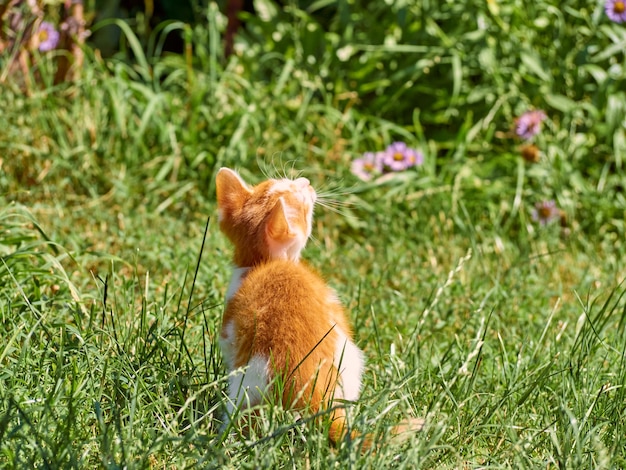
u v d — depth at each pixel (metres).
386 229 10.62
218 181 6.01
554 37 12.84
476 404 5.82
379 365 6.32
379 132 12.66
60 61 11.80
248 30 14.67
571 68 12.77
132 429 4.93
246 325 5.25
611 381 6.16
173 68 13.72
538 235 10.83
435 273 9.27
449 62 12.80
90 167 10.53
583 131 12.78
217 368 5.77
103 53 14.84
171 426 4.94
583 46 12.87
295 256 5.81
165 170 10.56
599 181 12.09
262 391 5.11
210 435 4.98
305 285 5.32
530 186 11.95
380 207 10.97
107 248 8.89
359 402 4.96
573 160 12.14
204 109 11.59
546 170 11.73
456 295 8.32
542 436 5.39
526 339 6.89
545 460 5.04
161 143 11.15
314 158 11.44
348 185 11.17
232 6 13.78
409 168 12.00
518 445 4.88
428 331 7.45
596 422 5.44
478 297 8.16
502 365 6.32
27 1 11.24
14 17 11.25
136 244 8.93
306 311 5.21
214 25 12.65
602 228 11.40
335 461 4.53
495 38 12.75
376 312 7.78
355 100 12.62
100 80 11.66
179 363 5.90
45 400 4.91
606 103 12.35
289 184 6.00
